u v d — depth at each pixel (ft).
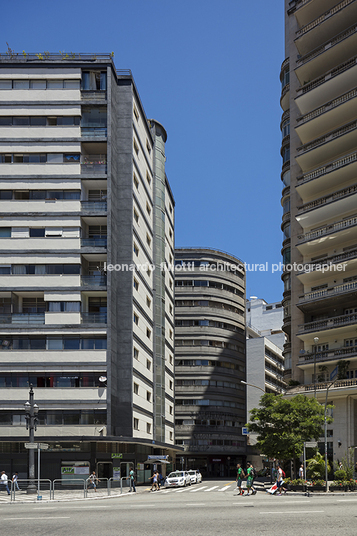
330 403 154.20
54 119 161.79
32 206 156.04
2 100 161.79
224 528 45.09
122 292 159.74
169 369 232.32
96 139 160.56
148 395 183.83
